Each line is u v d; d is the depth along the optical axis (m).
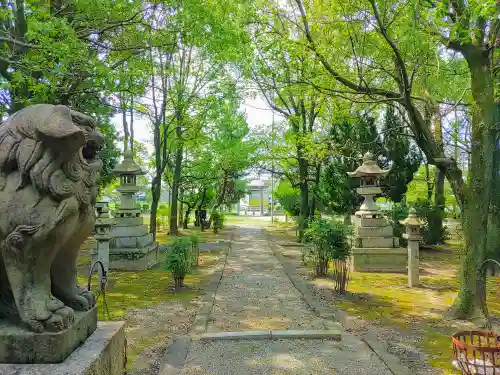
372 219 10.30
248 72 11.25
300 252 13.40
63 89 7.43
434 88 8.95
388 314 6.18
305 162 15.51
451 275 9.38
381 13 6.14
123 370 3.31
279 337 5.16
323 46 7.08
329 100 9.00
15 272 2.62
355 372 4.18
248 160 18.02
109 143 16.72
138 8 7.63
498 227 9.32
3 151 2.68
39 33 6.10
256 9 7.16
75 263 3.11
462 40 5.22
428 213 14.38
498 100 6.32
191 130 16.52
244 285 8.42
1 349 2.52
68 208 2.62
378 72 7.58
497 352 3.55
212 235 19.48
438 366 4.25
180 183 20.78
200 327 5.56
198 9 8.00
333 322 5.80
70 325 2.68
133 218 10.72
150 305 6.82
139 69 7.77
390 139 13.30
